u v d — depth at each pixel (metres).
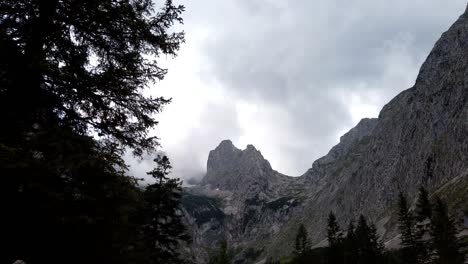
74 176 8.50
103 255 8.84
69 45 10.23
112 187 8.84
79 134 9.32
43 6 9.40
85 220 8.21
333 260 77.06
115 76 9.84
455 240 56.41
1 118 7.97
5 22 9.08
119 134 10.52
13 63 8.38
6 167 7.12
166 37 10.73
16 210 7.84
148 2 10.76
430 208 59.38
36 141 7.85
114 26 10.34
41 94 9.00
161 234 22.03
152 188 22.55
